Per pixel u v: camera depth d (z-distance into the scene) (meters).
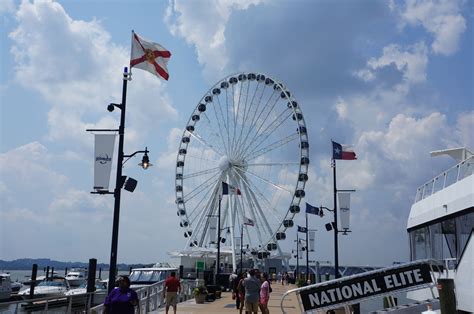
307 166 66.00
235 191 58.22
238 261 75.12
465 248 16.89
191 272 68.69
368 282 16.30
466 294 16.77
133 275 38.03
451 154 22.33
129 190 20.66
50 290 44.50
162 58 23.67
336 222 34.03
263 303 22.62
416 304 17.31
